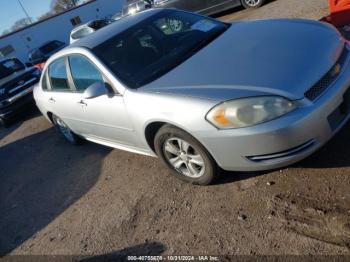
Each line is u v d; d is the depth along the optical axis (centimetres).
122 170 455
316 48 313
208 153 319
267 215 295
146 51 393
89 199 425
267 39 348
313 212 280
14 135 816
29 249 380
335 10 547
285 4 911
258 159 293
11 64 991
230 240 287
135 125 365
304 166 326
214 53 357
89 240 355
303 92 275
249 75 300
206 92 302
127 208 377
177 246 303
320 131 280
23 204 481
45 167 571
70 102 469
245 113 277
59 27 2752
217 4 1109
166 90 329
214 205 328
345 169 305
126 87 364
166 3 1213
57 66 482
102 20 1623
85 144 588
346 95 294
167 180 392
